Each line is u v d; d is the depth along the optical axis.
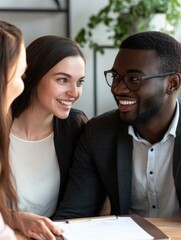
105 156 1.49
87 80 2.80
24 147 1.57
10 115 1.52
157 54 1.35
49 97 1.49
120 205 1.46
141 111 1.37
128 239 1.16
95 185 1.54
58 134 1.59
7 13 2.72
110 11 2.70
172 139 1.42
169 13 2.55
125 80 1.35
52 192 1.59
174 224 1.31
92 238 1.16
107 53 2.79
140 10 2.50
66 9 2.73
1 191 1.12
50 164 1.59
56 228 1.23
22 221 1.27
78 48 1.52
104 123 1.53
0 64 1.07
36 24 2.75
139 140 1.45
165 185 1.45
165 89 1.38
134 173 1.47
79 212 1.50
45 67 1.47
